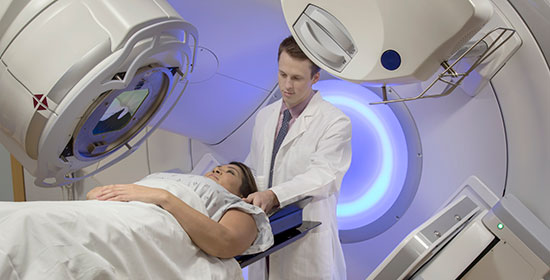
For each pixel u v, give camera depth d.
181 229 1.29
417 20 1.31
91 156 1.67
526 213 1.88
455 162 2.26
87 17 1.39
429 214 2.34
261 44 2.28
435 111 2.29
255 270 2.07
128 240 1.12
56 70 1.36
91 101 1.38
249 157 2.18
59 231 1.01
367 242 2.49
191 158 2.87
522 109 2.06
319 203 1.92
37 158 1.51
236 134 2.71
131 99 1.56
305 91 1.90
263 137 2.04
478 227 1.75
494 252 1.75
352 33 1.46
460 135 2.24
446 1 1.25
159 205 1.30
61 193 3.14
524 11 1.98
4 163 3.18
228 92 2.42
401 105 2.36
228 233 1.34
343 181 2.52
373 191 2.46
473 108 2.19
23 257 0.95
